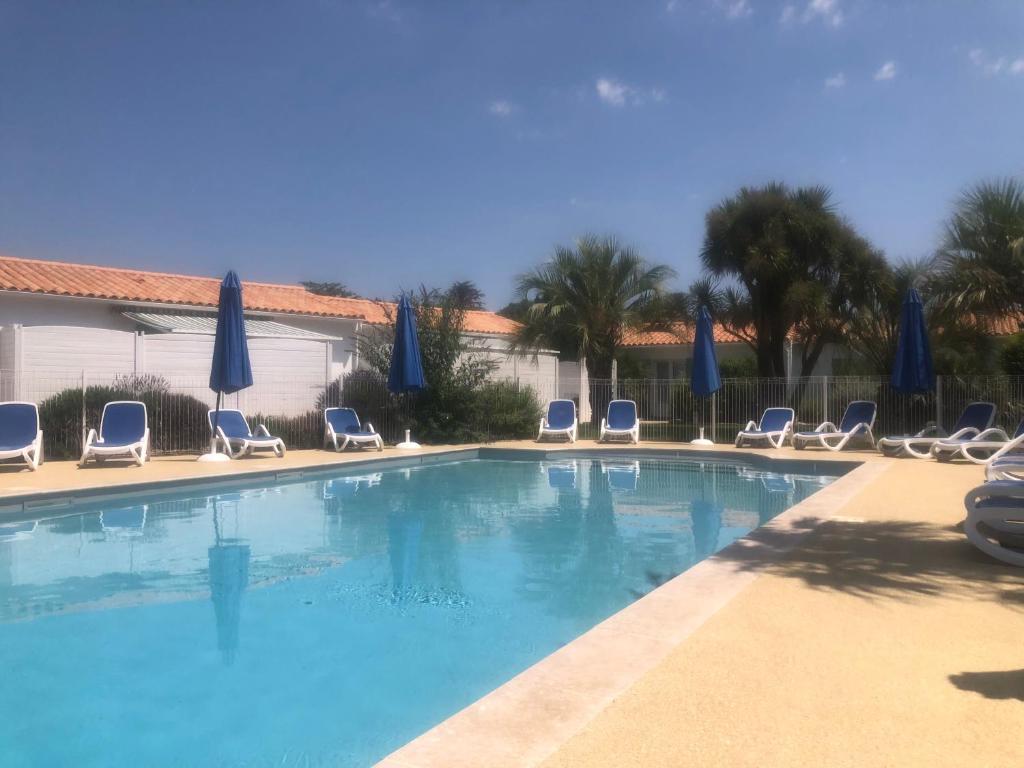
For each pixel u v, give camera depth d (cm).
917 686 358
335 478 1465
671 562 777
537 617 594
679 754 290
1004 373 2008
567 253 2498
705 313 2009
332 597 649
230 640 540
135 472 1289
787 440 1922
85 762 368
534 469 1631
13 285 1753
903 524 774
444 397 1936
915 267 2042
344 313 2350
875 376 2117
